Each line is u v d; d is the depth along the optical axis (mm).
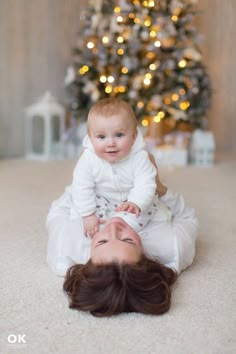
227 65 4109
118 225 1120
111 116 1191
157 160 3389
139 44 3234
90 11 3398
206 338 958
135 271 1032
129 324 1004
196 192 2410
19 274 1276
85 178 1292
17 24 3539
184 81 3301
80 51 3434
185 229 1379
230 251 1501
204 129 3723
